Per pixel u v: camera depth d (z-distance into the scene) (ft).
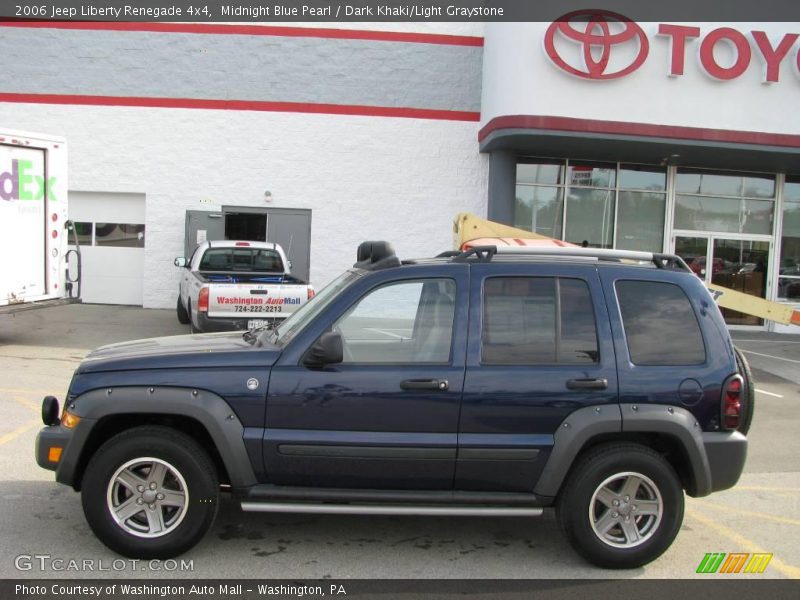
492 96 47.44
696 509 17.60
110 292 53.98
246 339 15.33
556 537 15.31
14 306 33.60
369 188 52.31
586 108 44.29
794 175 54.39
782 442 24.23
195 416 12.92
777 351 45.01
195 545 13.55
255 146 52.01
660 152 48.03
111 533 13.08
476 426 13.23
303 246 52.49
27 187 34.42
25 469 18.03
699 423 13.58
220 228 52.24
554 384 13.32
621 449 13.42
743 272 54.19
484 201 52.44
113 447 12.99
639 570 13.74
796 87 45.93
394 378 13.17
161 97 51.70
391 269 14.02
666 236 52.95
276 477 13.20
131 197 53.16
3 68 51.47
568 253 14.52
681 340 13.91
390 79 51.98
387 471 13.16
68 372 30.14
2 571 12.75
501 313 13.84
